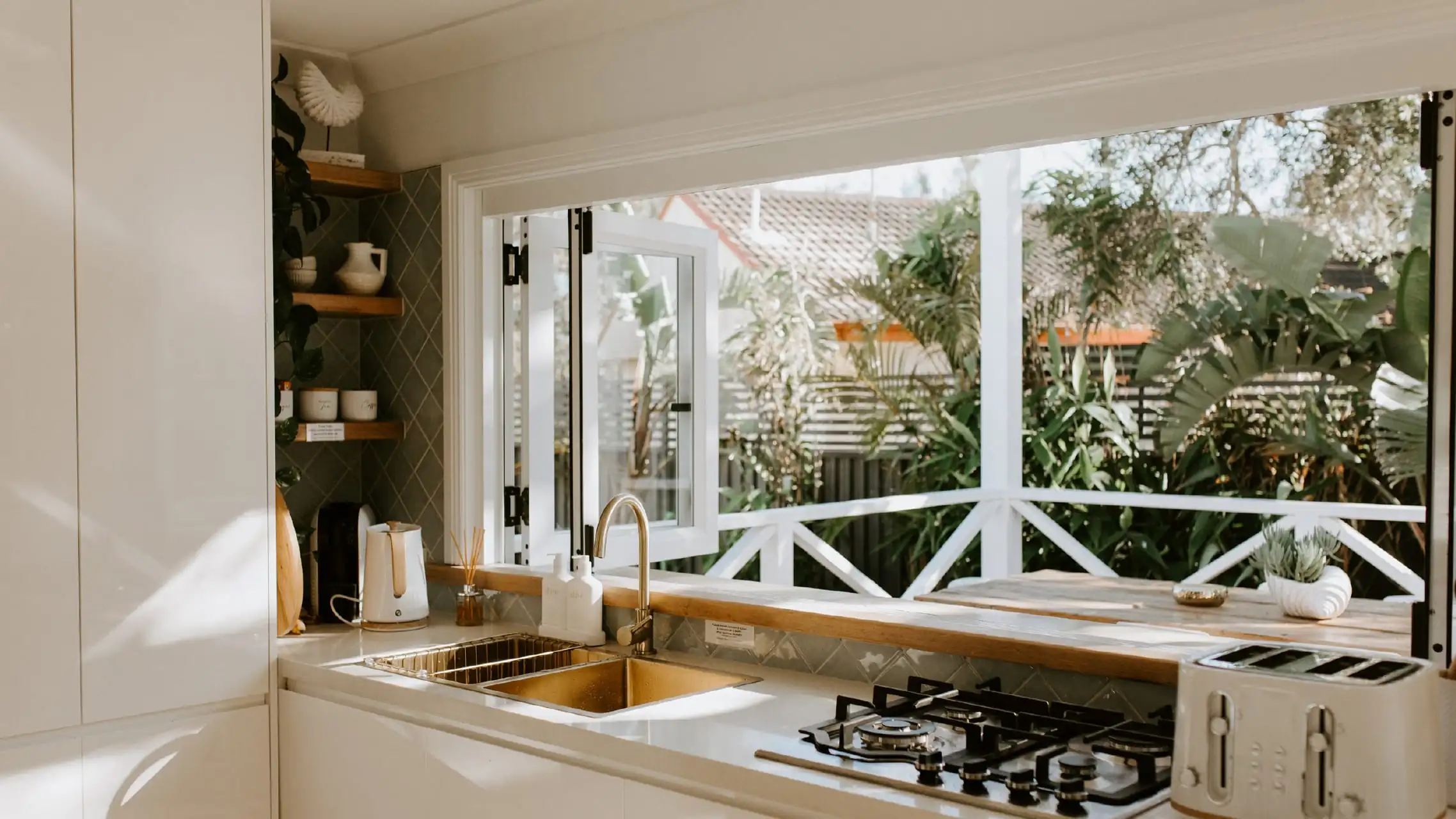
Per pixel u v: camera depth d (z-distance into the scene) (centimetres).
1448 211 181
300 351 320
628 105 290
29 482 243
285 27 317
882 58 243
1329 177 498
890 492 616
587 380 329
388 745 250
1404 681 147
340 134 358
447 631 308
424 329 342
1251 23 195
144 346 260
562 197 311
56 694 247
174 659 265
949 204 617
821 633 248
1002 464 537
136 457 259
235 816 275
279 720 282
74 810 250
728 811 185
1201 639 220
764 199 667
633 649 278
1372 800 142
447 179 332
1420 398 469
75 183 249
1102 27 212
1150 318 553
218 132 273
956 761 177
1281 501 454
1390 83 185
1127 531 559
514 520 340
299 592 304
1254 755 150
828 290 630
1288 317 506
